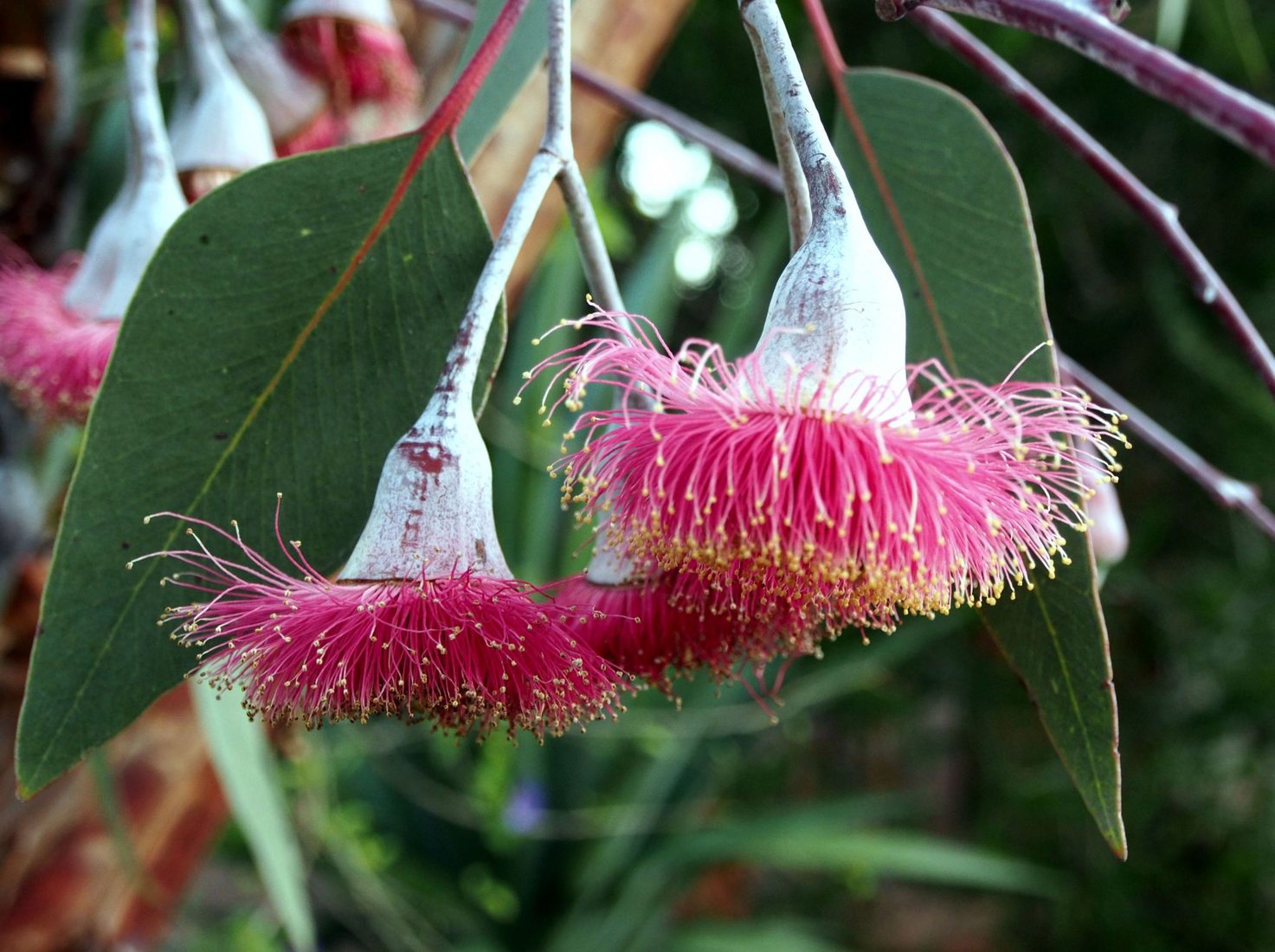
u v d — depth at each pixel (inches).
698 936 25.7
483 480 5.4
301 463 6.0
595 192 14.5
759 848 23.5
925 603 5.5
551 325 18.9
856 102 7.2
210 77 7.3
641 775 23.9
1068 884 29.8
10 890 10.6
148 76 7.0
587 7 11.4
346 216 6.0
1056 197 26.3
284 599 5.4
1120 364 29.3
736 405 5.4
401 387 6.0
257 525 5.9
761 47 5.5
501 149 10.9
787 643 6.3
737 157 9.1
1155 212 7.1
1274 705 26.3
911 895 37.8
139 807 11.1
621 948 24.7
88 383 6.9
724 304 34.5
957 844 33.4
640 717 17.8
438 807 22.1
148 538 5.8
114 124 10.6
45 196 10.0
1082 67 25.0
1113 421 5.6
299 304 5.9
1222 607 27.3
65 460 11.0
